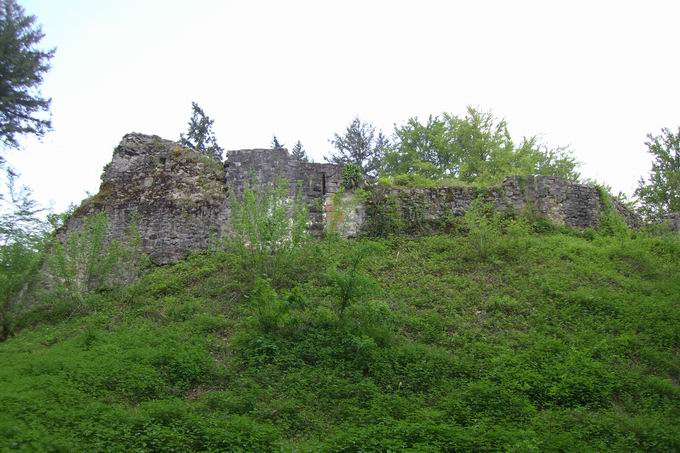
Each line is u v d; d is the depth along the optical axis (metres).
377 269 13.44
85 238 13.26
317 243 14.34
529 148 30.12
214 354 9.63
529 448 6.84
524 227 15.62
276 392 8.30
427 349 9.62
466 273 13.30
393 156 32.06
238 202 14.39
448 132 30.75
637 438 7.45
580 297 11.72
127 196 15.70
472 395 8.27
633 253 14.72
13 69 23.50
